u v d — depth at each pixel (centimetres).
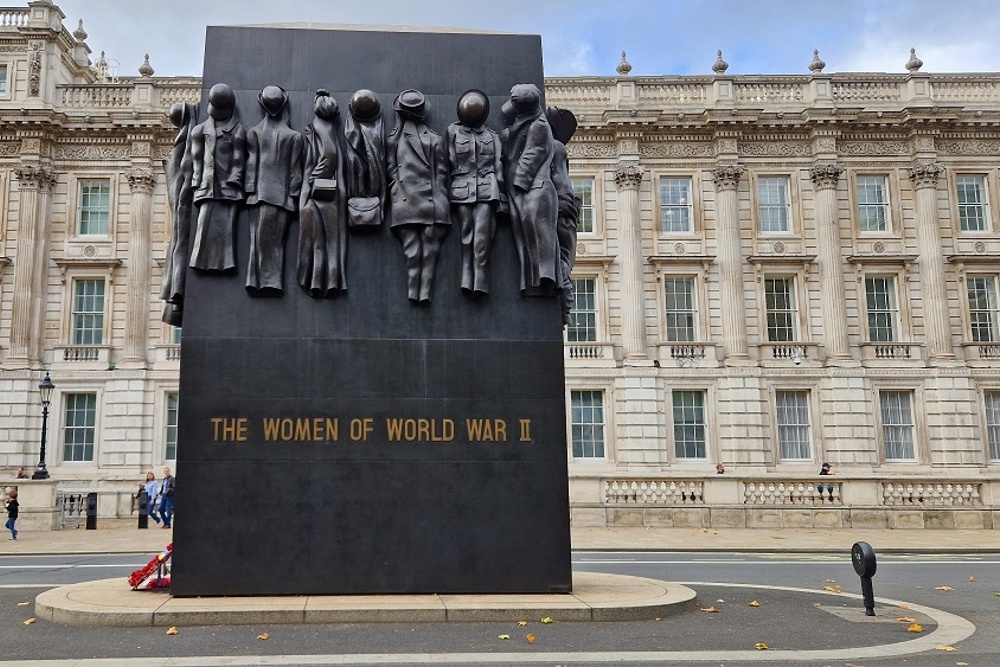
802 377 4541
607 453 4425
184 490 1109
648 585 1309
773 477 3416
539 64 1273
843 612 1234
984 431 4550
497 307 1187
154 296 4553
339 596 1105
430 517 1134
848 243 4700
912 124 4706
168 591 1175
